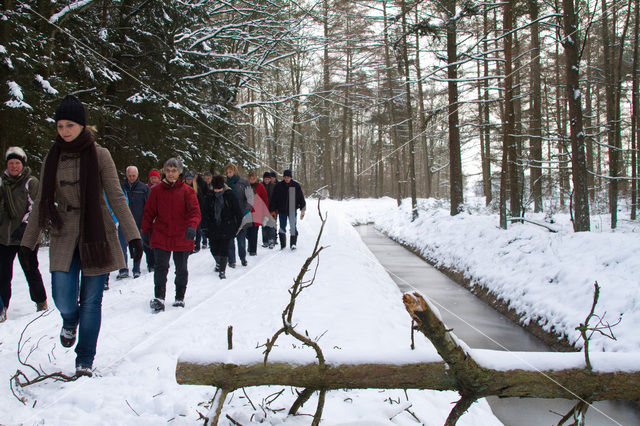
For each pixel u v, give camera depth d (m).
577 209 8.37
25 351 3.24
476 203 19.38
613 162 12.98
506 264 7.54
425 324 1.75
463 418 2.76
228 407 2.33
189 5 12.69
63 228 2.81
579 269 6.03
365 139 33.75
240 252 7.79
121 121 11.73
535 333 5.48
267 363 1.96
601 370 1.91
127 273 6.64
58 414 2.19
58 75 9.91
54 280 2.76
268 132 26.30
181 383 1.96
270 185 10.38
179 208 4.77
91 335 2.79
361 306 4.73
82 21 9.88
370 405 2.47
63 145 2.83
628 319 4.59
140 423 2.13
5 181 4.36
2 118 7.82
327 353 2.01
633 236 6.43
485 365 1.92
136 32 11.91
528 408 3.52
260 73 15.05
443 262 9.50
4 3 7.88
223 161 14.74
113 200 2.96
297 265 7.38
